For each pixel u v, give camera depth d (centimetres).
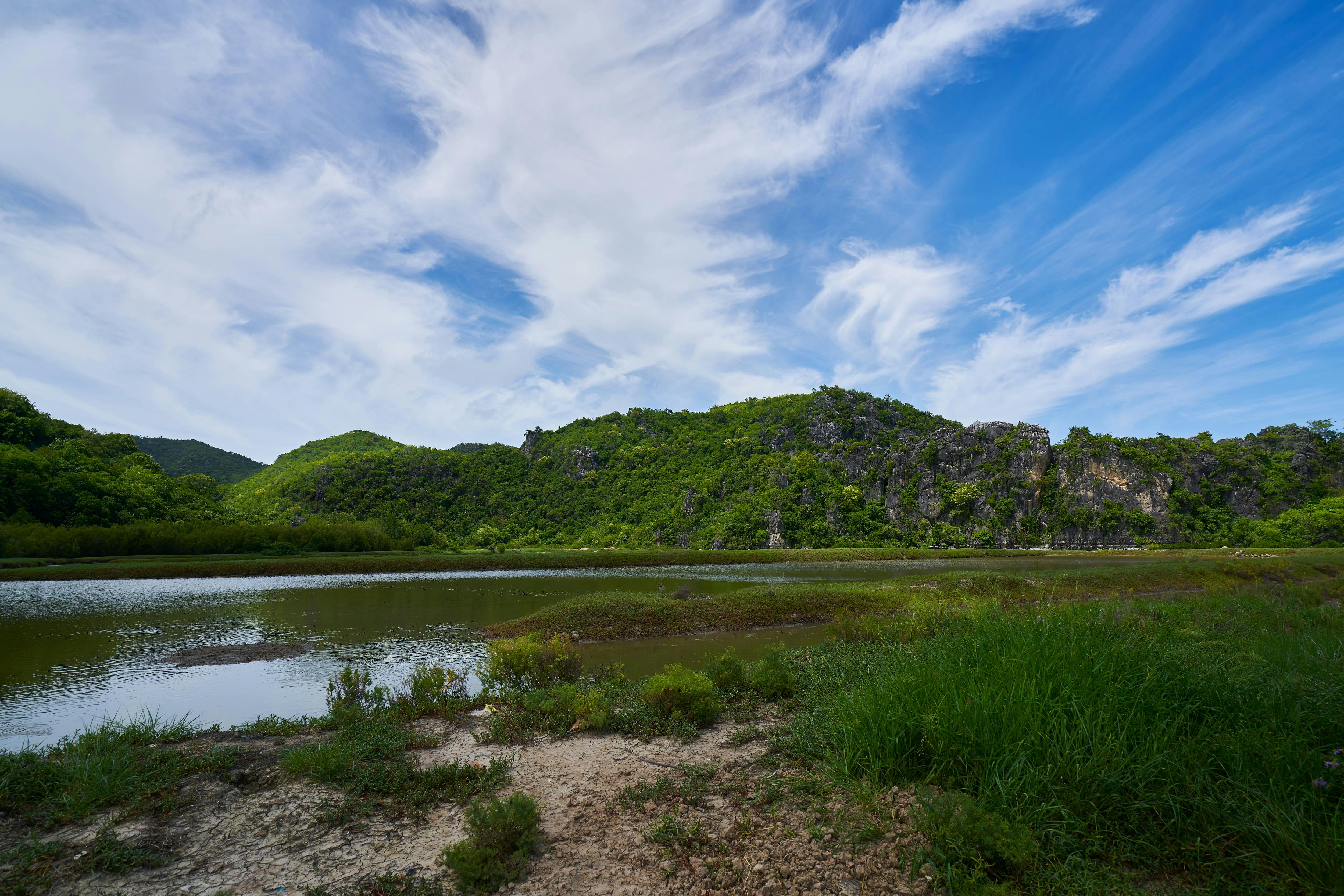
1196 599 1797
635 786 608
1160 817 427
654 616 2433
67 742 793
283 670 1623
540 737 830
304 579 5041
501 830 463
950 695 583
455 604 3142
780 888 400
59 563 5722
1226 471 13362
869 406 19375
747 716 906
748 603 2633
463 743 807
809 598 2747
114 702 1296
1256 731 496
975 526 13125
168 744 820
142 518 9006
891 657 952
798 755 666
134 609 2978
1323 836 364
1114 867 388
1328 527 10700
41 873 455
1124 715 523
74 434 12050
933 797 477
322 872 453
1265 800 405
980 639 701
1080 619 692
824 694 938
